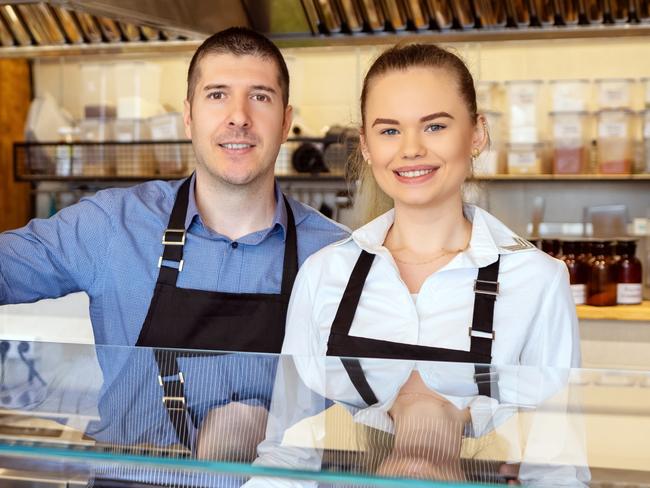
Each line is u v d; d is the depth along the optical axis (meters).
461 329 1.19
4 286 1.56
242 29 1.60
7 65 3.63
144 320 1.59
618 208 3.33
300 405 0.77
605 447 0.66
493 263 1.21
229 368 0.89
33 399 0.78
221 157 1.55
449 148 1.21
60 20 2.47
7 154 3.64
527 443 0.67
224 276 1.59
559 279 1.23
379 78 1.25
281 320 1.56
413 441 0.68
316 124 3.56
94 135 3.39
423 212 1.26
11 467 0.70
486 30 2.46
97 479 0.69
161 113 3.42
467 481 0.60
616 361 2.82
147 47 2.52
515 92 3.21
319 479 0.62
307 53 3.55
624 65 3.35
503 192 3.43
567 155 3.18
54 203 3.69
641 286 2.95
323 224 1.69
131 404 0.77
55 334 2.05
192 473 0.68
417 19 2.47
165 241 1.59
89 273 1.62
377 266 1.24
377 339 1.20
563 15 2.42
